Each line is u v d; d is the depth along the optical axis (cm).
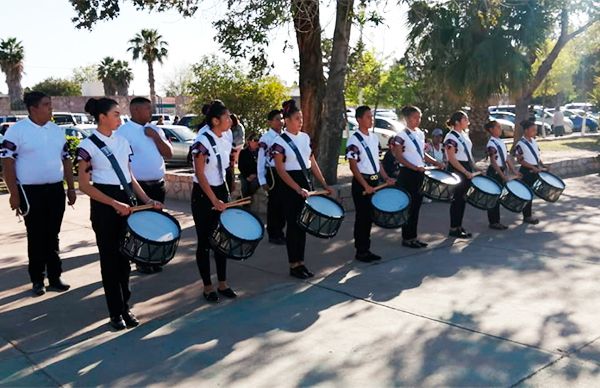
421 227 852
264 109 1772
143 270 637
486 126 845
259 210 968
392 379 388
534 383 378
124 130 630
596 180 1366
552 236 787
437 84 1923
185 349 439
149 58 4794
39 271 569
